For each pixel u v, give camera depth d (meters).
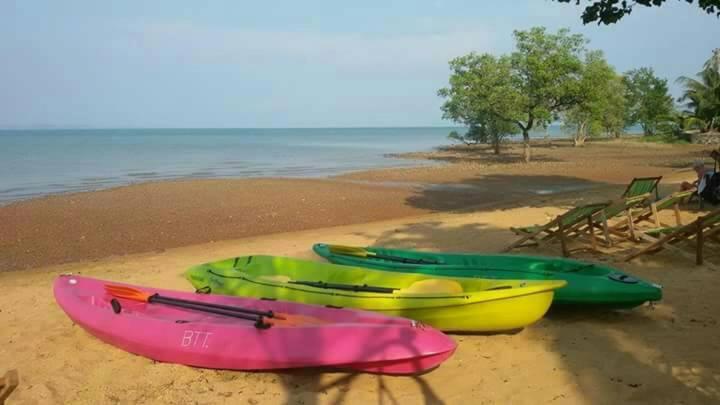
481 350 5.75
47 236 13.56
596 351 5.61
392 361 4.83
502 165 34.28
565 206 15.60
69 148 56.91
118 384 5.30
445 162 38.44
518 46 35.03
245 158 43.50
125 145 65.50
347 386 5.06
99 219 15.73
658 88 63.84
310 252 10.93
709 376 4.98
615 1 11.12
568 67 34.19
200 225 14.84
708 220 8.26
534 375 5.17
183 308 6.19
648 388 4.82
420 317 5.89
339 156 46.25
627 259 8.67
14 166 33.91
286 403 4.81
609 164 32.91
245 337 5.29
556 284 5.55
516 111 34.66
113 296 6.78
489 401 4.75
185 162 38.62
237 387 5.13
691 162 32.56
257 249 11.46
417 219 14.76
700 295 7.07
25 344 6.38
